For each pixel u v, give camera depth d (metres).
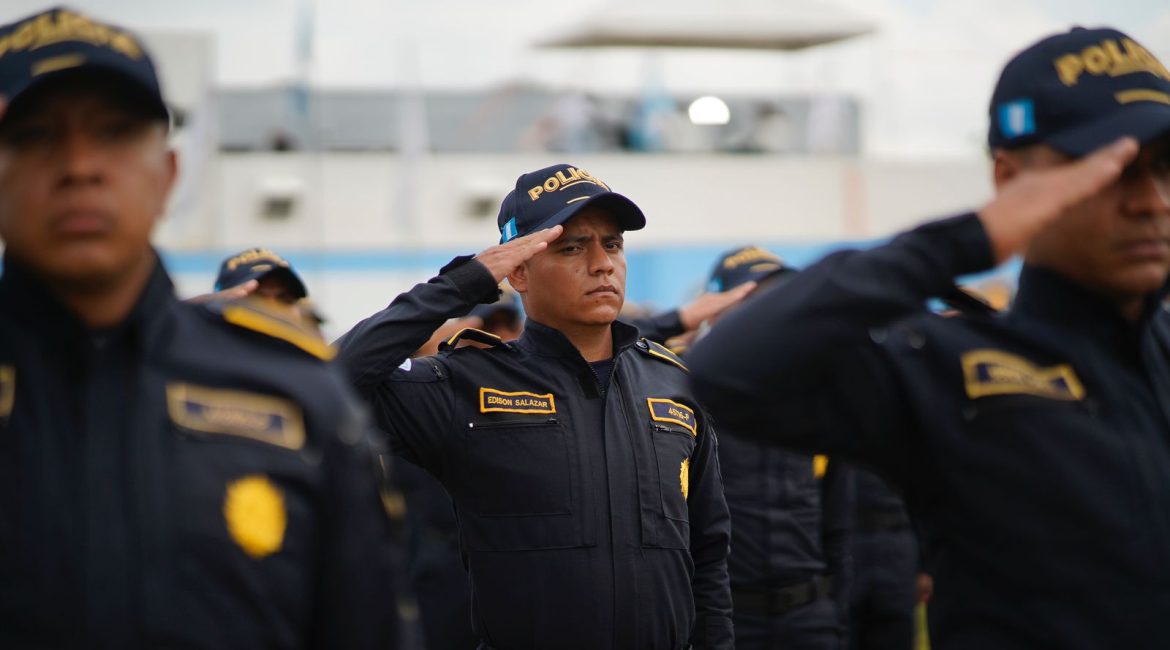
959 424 2.54
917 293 2.39
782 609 5.84
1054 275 2.62
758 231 20.22
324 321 6.41
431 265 17.58
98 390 2.23
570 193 4.41
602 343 4.40
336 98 19.27
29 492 2.16
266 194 18.38
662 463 4.28
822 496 6.19
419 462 4.27
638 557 4.16
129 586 2.17
